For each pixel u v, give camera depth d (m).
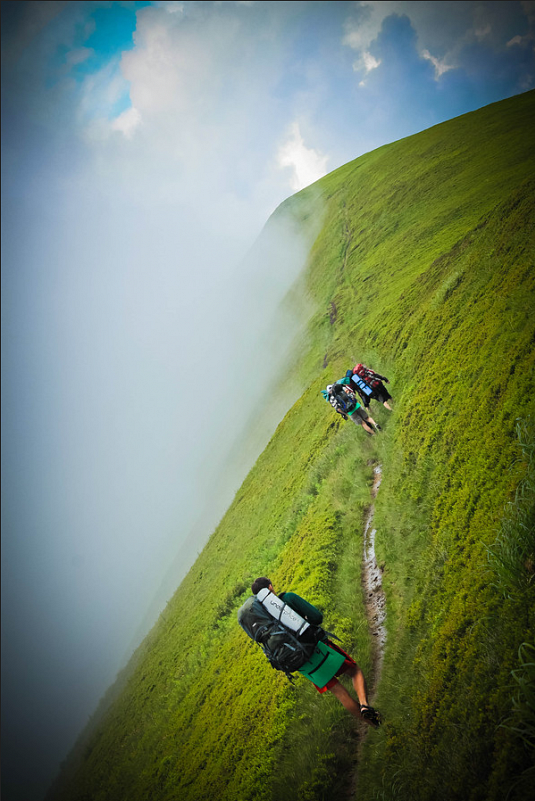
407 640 5.38
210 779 7.79
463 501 5.92
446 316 11.32
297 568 9.91
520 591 3.98
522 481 4.83
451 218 29.20
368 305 33.53
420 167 50.22
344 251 58.50
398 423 10.10
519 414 5.76
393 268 34.00
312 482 14.20
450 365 9.07
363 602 7.02
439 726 3.92
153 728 15.31
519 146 28.31
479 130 41.84
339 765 4.95
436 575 5.61
